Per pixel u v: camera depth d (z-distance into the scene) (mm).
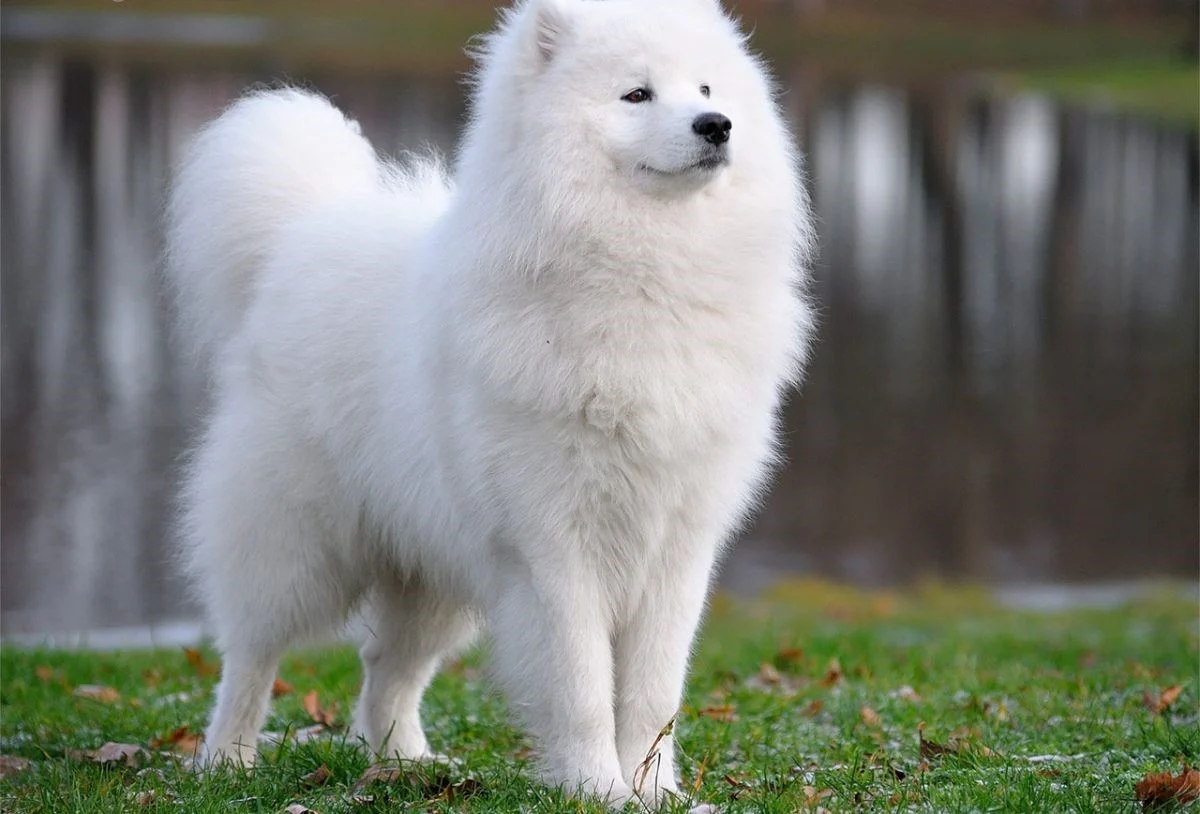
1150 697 10008
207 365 9523
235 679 8648
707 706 10414
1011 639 14602
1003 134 72938
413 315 7926
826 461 30688
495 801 7285
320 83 69250
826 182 59781
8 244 42375
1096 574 23812
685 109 6918
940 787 7402
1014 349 39688
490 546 7492
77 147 55219
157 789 7656
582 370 6938
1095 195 60375
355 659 12789
